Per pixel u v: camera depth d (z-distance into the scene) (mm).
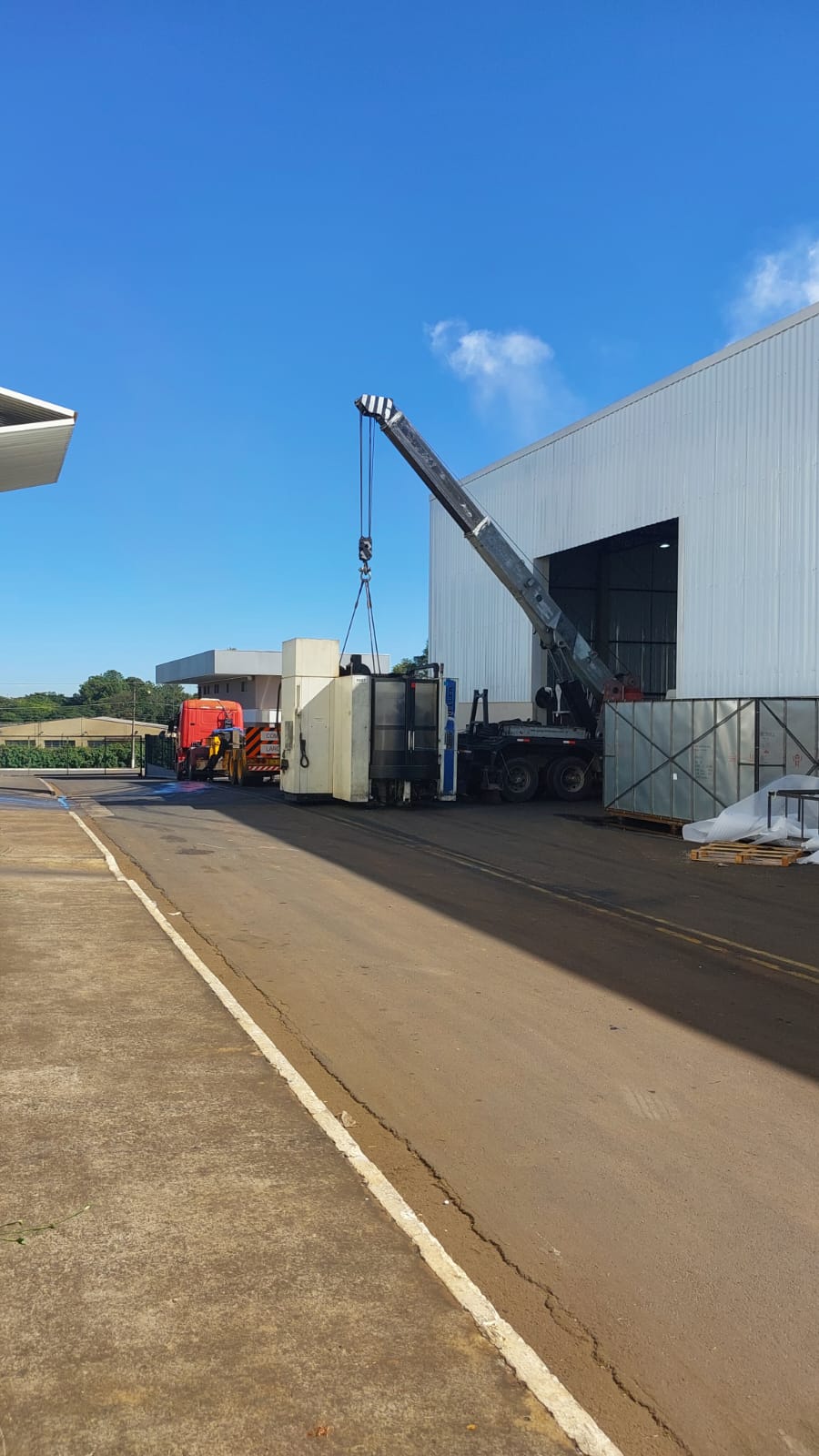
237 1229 3521
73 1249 3367
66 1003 6219
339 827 18391
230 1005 6250
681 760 18141
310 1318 3027
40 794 26797
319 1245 3443
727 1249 3785
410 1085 5438
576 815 21281
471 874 13031
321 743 22719
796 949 8977
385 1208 3719
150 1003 6258
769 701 16609
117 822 18953
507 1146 4676
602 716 23281
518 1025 6555
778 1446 2748
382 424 22406
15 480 15898
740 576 21672
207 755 35344
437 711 22234
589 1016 6797
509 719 31141
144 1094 4762
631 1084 5523
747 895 11797
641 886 12273
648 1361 3098
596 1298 3438
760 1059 5973
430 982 7582
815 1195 4250
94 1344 2869
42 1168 3957
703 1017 6809
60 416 13359
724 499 22141
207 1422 2574
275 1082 4953
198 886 11641
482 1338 2967
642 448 24844
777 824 15719
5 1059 5203
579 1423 2627
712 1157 4605
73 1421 2564
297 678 22578
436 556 36250
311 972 7816
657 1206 4117
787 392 20438
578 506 27531
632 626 32906
